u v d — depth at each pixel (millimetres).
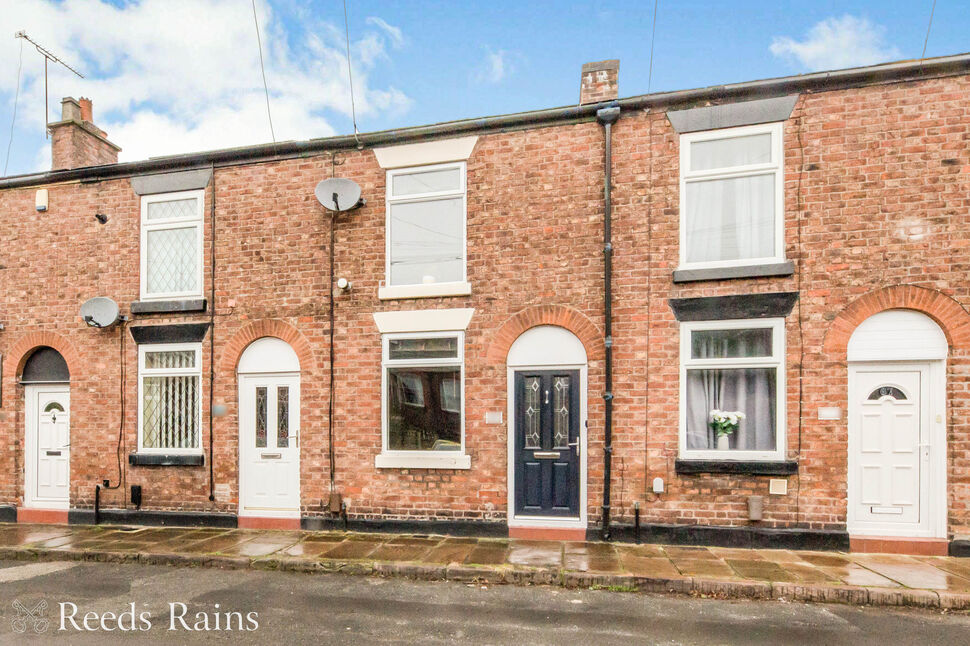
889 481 6391
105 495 8422
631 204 7070
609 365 6930
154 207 8719
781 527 6469
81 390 8602
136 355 8484
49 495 8773
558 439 7156
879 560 5934
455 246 7691
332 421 7754
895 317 6387
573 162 7270
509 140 7480
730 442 6812
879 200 6422
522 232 7363
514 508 7203
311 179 8078
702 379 6926
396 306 7680
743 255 6875
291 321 7980
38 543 7098
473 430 7316
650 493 6801
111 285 8641
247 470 8039
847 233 6484
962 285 6156
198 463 8039
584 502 7020
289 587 5559
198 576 5969
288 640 4293
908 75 6379
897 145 6406
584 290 7129
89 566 6391
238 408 8094
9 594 5430
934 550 6125
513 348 7328
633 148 7109
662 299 6922
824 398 6445
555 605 5023
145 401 8500
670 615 4773
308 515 7723
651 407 6863
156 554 6480
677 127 7004
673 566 5758
